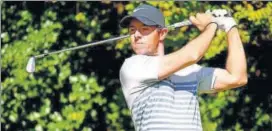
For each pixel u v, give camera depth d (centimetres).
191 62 693
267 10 1095
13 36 1131
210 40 700
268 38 1120
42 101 1118
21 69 1112
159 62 701
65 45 1128
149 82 703
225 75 717
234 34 716
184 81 712
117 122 1128
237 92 1122
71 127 1102
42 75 1112
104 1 1118
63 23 1135
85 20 1125
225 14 722
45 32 1112
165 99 699
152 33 720
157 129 694
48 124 1108
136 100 709
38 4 1134
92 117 1122
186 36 1092
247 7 1091
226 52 1127
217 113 1095
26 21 1128
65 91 1123
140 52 720
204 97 1105
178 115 700
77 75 1103
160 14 726
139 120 707
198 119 708
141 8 723
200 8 1090
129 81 709
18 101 1120
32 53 1109
